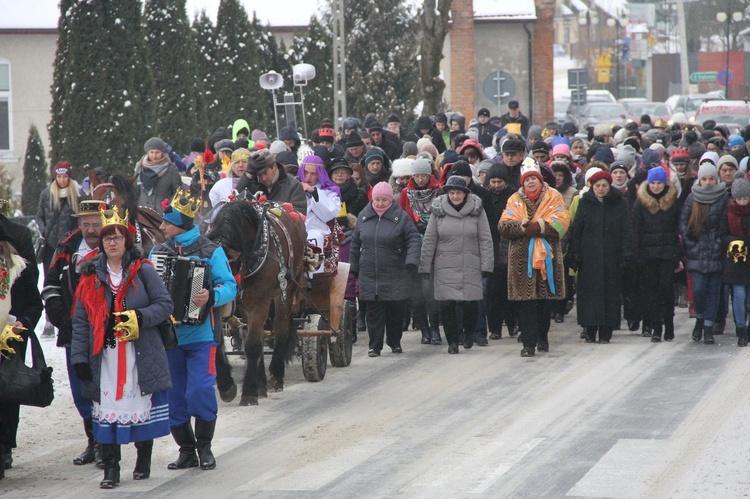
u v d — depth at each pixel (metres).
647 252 25.84
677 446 16.25
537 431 17.39
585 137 48.03
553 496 13.84
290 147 33.09
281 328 21.03
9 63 70.50
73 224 24.72
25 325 15.55
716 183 25.53
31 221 39.50
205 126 56.06
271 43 68.75
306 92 68.50
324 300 22.86
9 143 70.62
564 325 29.34
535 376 22.09
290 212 21.25
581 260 25.81
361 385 21.72
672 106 107.12
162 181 27.78
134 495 14.42
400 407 19.56
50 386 15.46
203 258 15.80
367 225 25.03
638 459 15.56
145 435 14.70
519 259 24.39
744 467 15.06
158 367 14.62
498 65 87.19
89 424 16.16
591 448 16.22
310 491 14.38
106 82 46.06
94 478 15.39
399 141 37.84
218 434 17.75
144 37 47.41
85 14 45.94
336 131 50.59
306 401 20.25
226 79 61.16
